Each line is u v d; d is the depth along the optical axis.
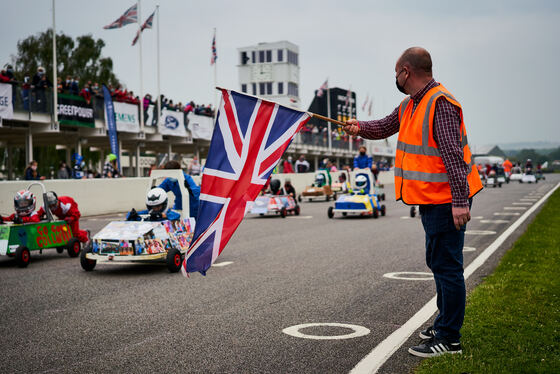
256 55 75.31
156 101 31.08
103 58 46.78
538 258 8.05
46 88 23.84
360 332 4.80
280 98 74.69
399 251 9.84
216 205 4.34
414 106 4.08
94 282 7.54
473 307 5.27
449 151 3.80
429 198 3.96
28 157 24.89
